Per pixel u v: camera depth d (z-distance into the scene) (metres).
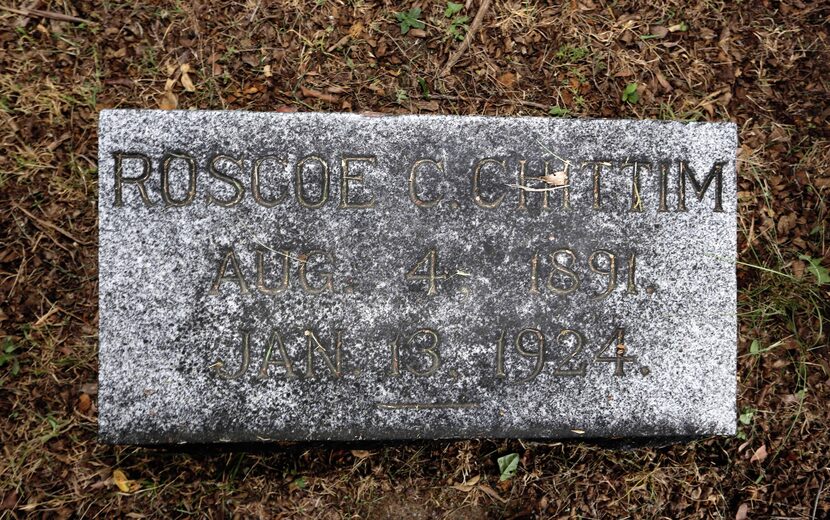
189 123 1.52
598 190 1.55
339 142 1.53
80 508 1.61
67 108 1.64
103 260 1.51
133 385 1.52
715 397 1.56
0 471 1.61
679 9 1.69
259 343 1.53
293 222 1.53
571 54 1.68
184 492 1.62
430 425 1.54
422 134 1.54
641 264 1.55
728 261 1.56
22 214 1.63
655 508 1.65
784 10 1.69
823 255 1.68
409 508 1.65
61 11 1.64
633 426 1.55
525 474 1.65
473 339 1.54
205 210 1.52
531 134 1.55
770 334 1.67
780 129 1.69
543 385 1.54
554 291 1.55
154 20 1.65
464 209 1.54
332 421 1.53
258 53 1.65
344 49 1.66
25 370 1.62
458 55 1.67
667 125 1.56
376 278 1.53
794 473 1.66
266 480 1.63
